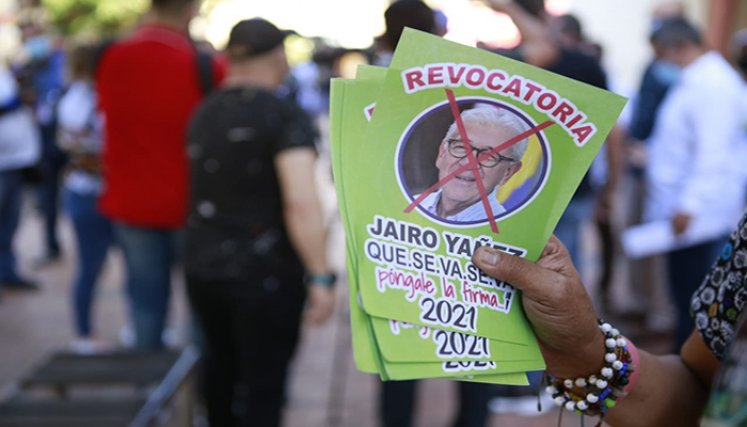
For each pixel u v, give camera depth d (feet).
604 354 3.97
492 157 3.47
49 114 21.89
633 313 17.42
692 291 13.21
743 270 3.89
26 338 17.20
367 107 3.37
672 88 15.89
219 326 9.87
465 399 10.69
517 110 3.45
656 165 13.64
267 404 9.60
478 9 10.75
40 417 7.85
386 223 3.39
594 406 4.08
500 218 3.51
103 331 17.61
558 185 3.53
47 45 22.91
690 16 30.86
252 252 9.20
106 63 11.74
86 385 8.72
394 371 3.38
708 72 12.76
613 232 17.78
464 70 3.38
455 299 3.48
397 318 3.39
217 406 10.39
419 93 3.37
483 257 3.48
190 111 11.62
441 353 3.44
